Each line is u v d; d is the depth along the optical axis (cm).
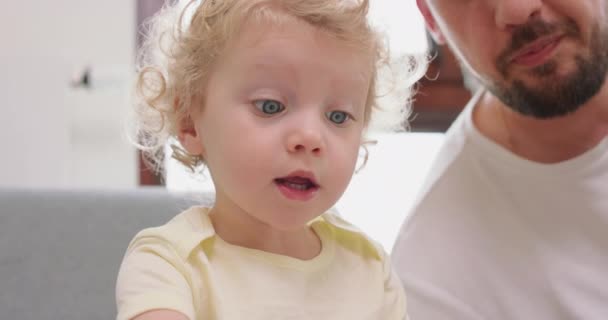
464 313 109
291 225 75
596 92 109
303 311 76
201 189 118
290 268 79
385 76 94
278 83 74
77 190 118
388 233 222
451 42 124
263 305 74
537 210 112
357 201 224
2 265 107
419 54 113
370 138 100
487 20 108
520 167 113
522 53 106
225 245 78
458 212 117
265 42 74
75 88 207
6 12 200
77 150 208
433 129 217
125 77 205
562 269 107
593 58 106
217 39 77
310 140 72
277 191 73
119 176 211
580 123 111
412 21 194
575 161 109
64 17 207
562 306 105
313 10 75
